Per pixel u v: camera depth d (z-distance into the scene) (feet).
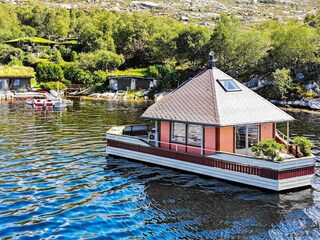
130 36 454.81
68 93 331.16
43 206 66.18
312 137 133.39
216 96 86.94
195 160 84.99
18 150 107.65
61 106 227.61
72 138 126.31
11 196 70.64
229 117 82.64
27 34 534.37
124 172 87.25
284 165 73.26
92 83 341.00
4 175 83.61
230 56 326.44
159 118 90.79
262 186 75.20
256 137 87.61
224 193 73.77
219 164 81.00
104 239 54.54
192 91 92.38
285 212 64.69
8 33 497.46
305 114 207.51
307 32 270.05
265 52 304.30
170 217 62.59
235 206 67.36
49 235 55.62
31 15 578.66
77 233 56.39
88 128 148.05
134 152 96.58
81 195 72.08
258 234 56.44
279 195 72.49
